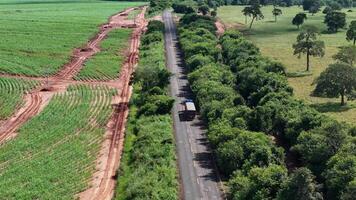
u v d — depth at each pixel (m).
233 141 102.19
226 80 151.75
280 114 116.31
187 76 168.88
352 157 87.62
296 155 106.75
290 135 109.50
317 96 149.88
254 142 100.88
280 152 100.12
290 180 82.12
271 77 145.25
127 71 189.62
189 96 151.62
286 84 144.25
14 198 94.19
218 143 106.06
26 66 193.75
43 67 192.62
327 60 198.00
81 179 102.25
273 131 118.00
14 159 111.19
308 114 111.94
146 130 120.06
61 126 130.00
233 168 98.69
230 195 91.38
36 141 120.31
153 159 104.06
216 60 187.88
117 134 126.31
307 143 99.62
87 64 197.38
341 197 80.44
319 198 80.94
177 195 92.88
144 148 109.12
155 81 150.25
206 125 127.38
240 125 112.94
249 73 149.50
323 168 93.12
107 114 140.38
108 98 155.38
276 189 85.69
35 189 97.38
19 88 165.75
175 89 159.00
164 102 133.12
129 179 98.00
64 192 96.94
